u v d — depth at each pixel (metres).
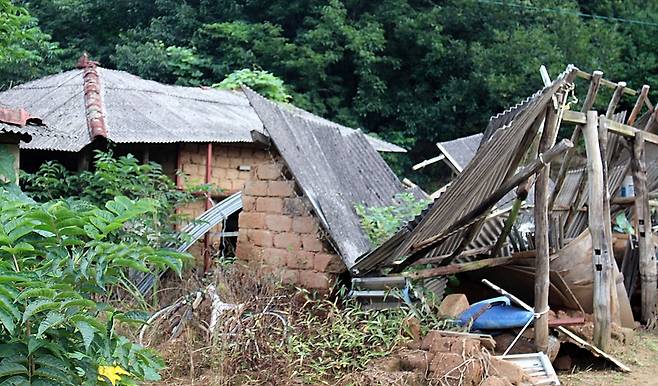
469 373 5.77
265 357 5.94
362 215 8.34
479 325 7.16
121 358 3.35
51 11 24.77
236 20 24.06
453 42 23.12
